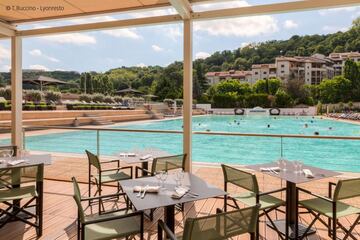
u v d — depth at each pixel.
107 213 2.45
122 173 3.80
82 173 5.16
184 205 3.58
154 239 2.72
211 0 3.94
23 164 3.10
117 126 17.22
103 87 34.12
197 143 10.79
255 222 1.80
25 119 13.55
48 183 4.61
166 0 4.07
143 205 1.92
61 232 2.90
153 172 3.17
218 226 1.65
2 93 17.70
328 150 9.23
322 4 3.53
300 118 21.97
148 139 11.28
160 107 28.06
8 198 2.73
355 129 15.37
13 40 5.13
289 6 3.65
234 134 4.35
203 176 5.04
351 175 4.61
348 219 3.15
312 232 2.79
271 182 4.55
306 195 3.96
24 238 2.77
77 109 20.47
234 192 4.13
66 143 9.98
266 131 15.40
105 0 4.07
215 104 30.02
